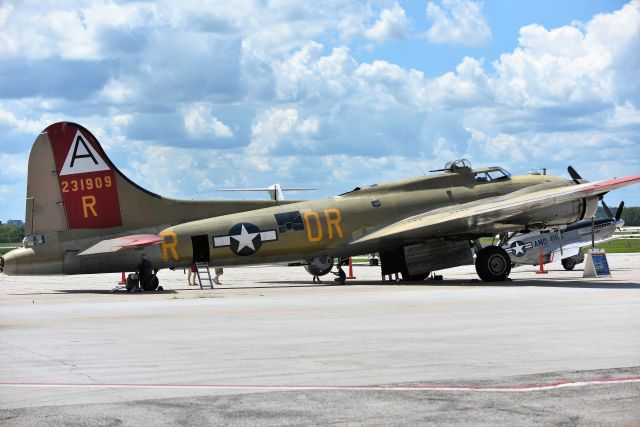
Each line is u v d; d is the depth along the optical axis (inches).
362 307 713.6
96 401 316.5
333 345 462.6
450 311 656.4
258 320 614.5
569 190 1047.0
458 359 403.5
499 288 956.6
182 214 1109.1
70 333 544.1
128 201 1090.7
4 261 1063.6
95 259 1069.1
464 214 1082.1
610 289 914.7
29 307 797.9
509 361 395.2
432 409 294.0
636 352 418.3
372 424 274.1
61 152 1073.5
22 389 343.0
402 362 398.3
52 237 1069.1
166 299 894.4
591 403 300.4
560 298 776.3
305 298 855.1
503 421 275.0
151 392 333.1
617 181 1007.6
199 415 289.7
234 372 378.3
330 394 323.3
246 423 277.6
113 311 727.7
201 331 545.3
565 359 398.3
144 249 1076.5
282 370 381.7
